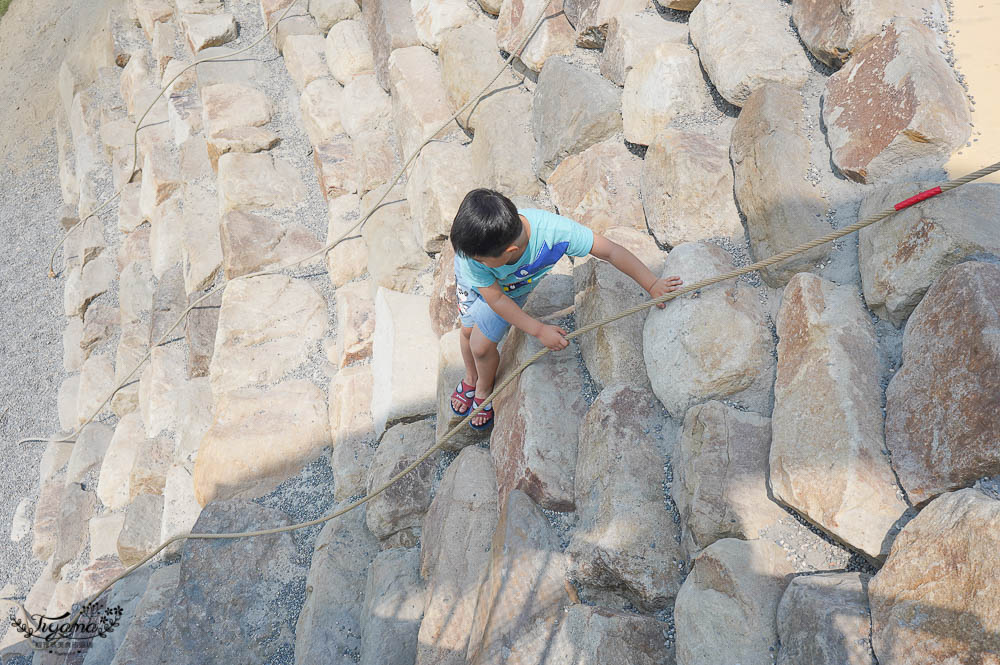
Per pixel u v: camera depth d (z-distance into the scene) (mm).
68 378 7262
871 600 1775
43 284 8508
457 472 3131
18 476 6863
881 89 2463
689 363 2506
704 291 2568
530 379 2990
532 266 2627
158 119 7582
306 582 3590
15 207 9602
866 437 2014
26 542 6234
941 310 1968
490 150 4027
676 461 2496
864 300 2309
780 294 2574
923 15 2646
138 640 3689
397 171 5051
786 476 2109
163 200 7020
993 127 2352
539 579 2506
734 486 2229
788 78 2848
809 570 2070
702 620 2061
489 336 2879
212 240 5945
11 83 10977
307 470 4125
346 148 5582
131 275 6863
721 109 3182
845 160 2502
